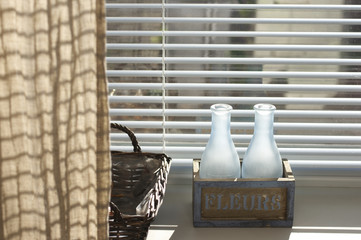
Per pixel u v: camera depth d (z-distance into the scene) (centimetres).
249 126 175
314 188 180
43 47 114
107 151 121
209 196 154
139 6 171
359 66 175
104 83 118
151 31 173
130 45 173
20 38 114
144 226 142
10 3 112
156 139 177
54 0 113
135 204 159
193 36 173
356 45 175
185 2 174
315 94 177
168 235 154
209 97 176
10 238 124
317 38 175
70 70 116
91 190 122
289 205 154
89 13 113
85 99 118
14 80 116
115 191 163
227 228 157
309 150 177
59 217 123
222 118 153
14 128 118
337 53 176
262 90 175
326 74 174
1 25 113
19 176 120
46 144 119
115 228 141
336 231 157
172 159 178
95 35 115
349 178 179
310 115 175
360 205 170
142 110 177
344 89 174
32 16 114
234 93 179
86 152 120
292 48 172
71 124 119
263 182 152
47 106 117
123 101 175
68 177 121
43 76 116
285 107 179
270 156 155
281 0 173
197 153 180
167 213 165
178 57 175
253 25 174
